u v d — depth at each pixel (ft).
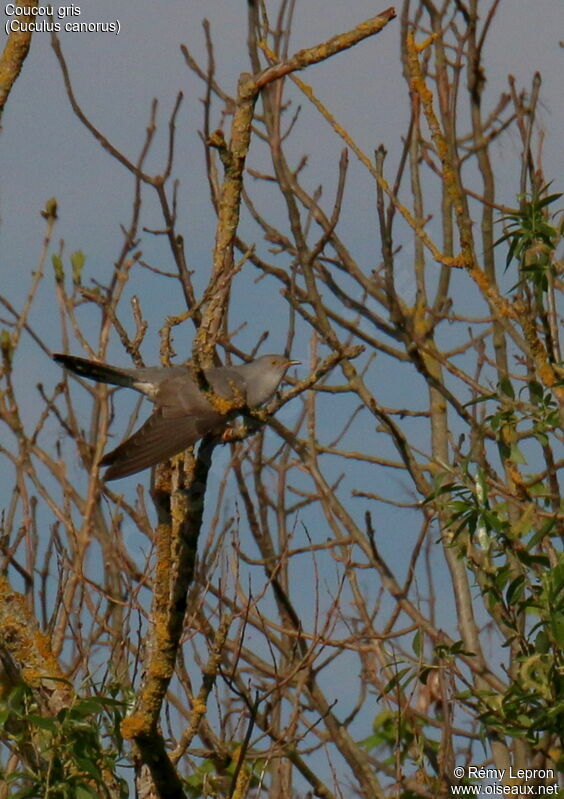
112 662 29.78
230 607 37.78
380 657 35.88
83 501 35.99
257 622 38.04
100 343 36.88
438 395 42.86
